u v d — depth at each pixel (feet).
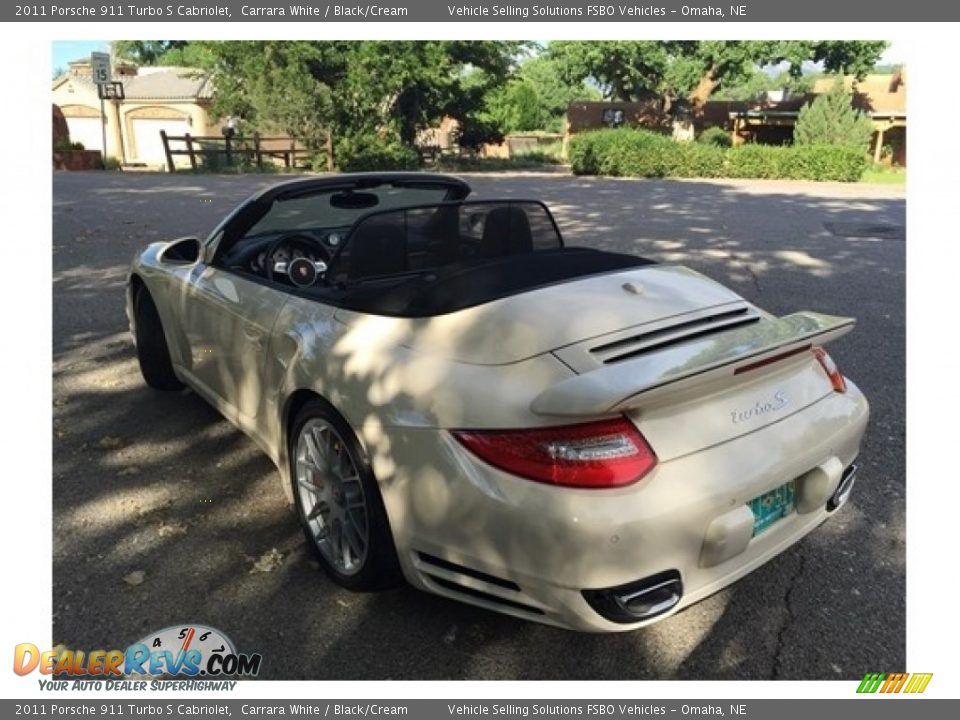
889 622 8.52
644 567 6.78
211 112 92.17
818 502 8.06
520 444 6.98
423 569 7.92
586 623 6.93
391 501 7.91
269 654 8.04
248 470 11.93
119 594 8.94
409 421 7.71
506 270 9.41
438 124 93.86
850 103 92.22
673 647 8.18
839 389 8.93
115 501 10.94
